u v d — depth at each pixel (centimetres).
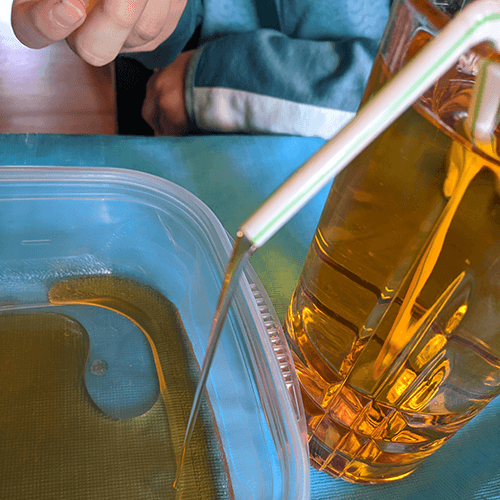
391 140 19
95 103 82
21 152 45
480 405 24
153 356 36
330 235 24
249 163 51
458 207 18
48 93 81
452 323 20
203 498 30
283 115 62
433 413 24
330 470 29
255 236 12
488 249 17
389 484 30
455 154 17
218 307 18
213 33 75
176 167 48
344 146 12
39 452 30
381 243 21
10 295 38
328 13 69
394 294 21
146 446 31
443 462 32
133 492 29
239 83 63
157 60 62
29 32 30
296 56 62
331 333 25
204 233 35
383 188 20
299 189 12
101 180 37
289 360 27
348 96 61
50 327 36
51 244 39
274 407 26
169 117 75
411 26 18
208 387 34
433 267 19
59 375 34
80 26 31
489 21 12
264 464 27
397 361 23
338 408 27
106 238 40
